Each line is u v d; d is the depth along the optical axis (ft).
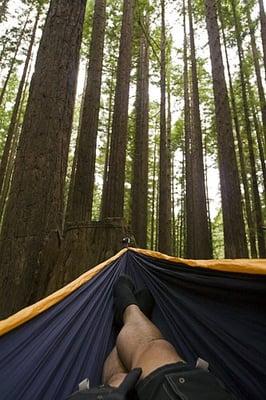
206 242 35.78
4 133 60.03
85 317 5.64
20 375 4.25
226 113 23.25
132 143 52.24
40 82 8.77
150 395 3.27
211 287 5.79
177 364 3.75
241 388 4.93
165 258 6.74
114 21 40.73
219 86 23.91
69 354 4.94
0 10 45.29
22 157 8.11
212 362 5.27
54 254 8.45
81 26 9.89
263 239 43.78
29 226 7.57
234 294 5.48
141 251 7.64
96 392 3.48
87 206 22.30
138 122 41.63
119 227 8.98
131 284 6.57
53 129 8.41
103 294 6.37
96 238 8.83
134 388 3.49
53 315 5.15
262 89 47.16
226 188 21.89
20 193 7.80
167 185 41.32
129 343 4.48
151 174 79.00
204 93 58.23
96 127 24.54
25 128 8.40
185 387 3.21
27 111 8.61
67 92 8.98
